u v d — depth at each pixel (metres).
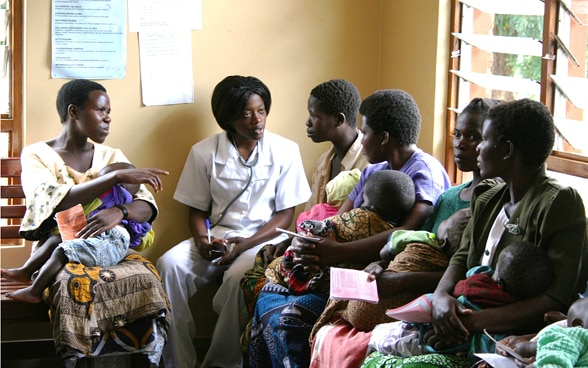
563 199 2.38
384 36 4.31
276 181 4.09
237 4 4.16
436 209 3.12
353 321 2.81
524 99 2.51
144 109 4.11
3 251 3.99
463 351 2.39
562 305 2.34
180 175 4.18
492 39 3.37
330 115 3.72
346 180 3.63
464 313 2.36
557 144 3.11
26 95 3.98
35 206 3.49
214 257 3.89
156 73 4.09
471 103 2.96
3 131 3.97
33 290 3.31
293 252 3.18
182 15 4.09
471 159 2.94
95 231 3.41
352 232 3.10
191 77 4.14
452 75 3.76
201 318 4.24
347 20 4.29
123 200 3.62
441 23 3.74
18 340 4.05
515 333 2.37
